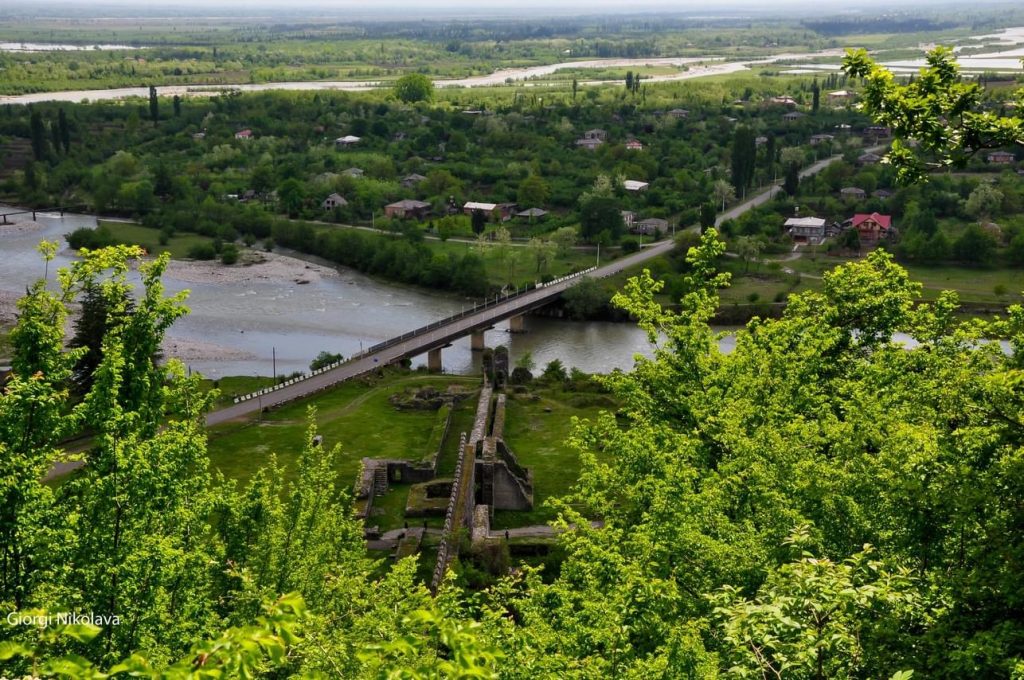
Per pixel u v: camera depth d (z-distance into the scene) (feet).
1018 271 624.59
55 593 101.55
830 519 119.85
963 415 126.93
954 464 112.06
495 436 322.75
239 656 60.75
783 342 174.81
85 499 115.55
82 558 109.29
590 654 110.93
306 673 78.28
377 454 351.25
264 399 414.00
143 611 110.11
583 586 136.05
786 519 120.78
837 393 172.76
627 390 177.68
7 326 533.55
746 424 156.56
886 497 115.03
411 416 396.57
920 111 111.45
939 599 98.63
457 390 426.10
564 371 462.60
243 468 336.29
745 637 85.20
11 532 104.06
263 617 63.98
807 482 122.83
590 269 643.45
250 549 150.92
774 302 577.84
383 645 71.87
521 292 604.49
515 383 447.01
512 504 297.74
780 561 116.88
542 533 279.49
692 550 123.85
